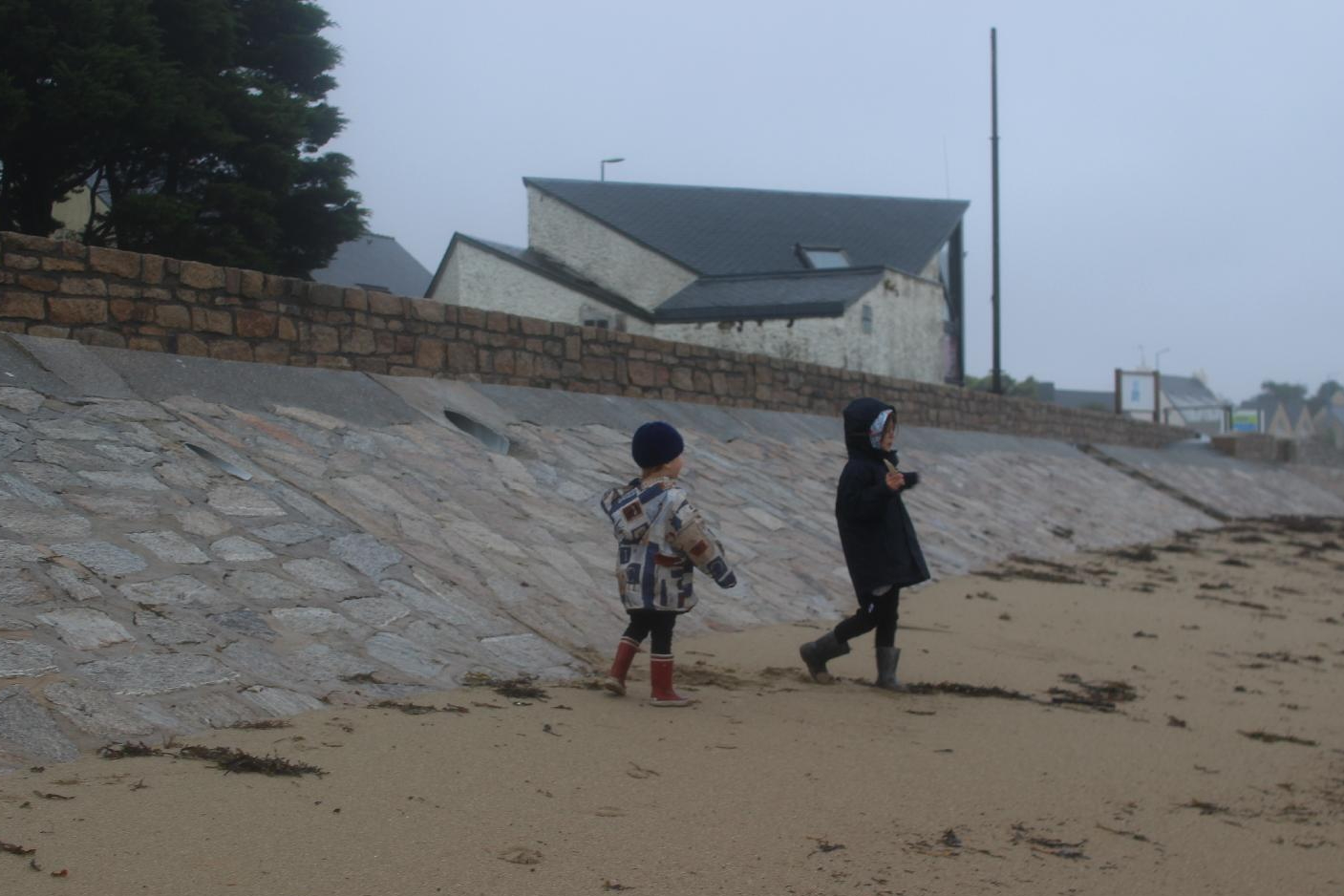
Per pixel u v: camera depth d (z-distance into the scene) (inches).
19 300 324.2
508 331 490.0
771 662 302.0
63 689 186.5
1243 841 186.4
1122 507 844.6
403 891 132.0
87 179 669.9
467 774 176.7
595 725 214.5
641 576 236.7
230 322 379.2
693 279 1059.3
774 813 173.3
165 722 187.0
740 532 444.8
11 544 227.3
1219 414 2132.1
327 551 279.6
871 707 256.1
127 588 227.8
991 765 215.3
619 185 1229.7
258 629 230.7
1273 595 550.3
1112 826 186.9
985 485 727.1
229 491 291.1
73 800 151.5
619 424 512.7
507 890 135.1
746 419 615.8
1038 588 486.6
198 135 627.2
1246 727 275.7
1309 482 1346.0
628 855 149.9
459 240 1037.8
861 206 1321.4
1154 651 374.9
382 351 434.0
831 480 575.2
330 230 756.0
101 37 580.1
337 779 169.0
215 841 141.6
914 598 436.5
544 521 370.3
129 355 344.5
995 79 1258.0
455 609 277.1
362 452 359.9
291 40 781.9
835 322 924.0
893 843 165.6
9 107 533.6
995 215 1247.5
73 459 275.7
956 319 1381.6
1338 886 168.4
